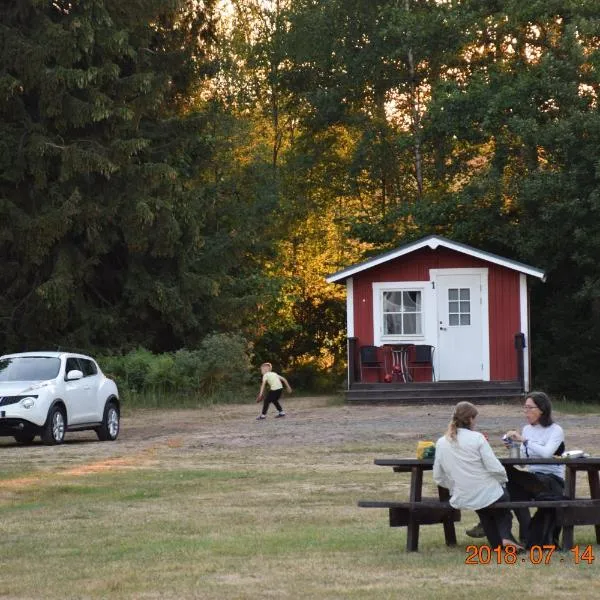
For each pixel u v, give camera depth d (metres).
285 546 16.17
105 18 52.84
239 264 65.31
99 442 34.59
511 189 53.56
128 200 54.28
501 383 47.44
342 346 76.94
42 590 13.42
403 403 47.19
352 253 76.19
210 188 64.69
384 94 67.44
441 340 49.12
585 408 45.03
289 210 72.62
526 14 54.16
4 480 24.91
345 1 66.06
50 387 33.03
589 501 15.17
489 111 52.84
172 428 39.06
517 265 48.56
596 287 49.78
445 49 59.88
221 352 54.19
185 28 63.81
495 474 15.09
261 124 79.69
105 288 59.69
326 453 29.83
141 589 13.27
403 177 68.25
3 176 52.78
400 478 24.19
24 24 53.91
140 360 52.47
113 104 53.75
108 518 19.39
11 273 54.28
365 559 15.02
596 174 48.22
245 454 29.98
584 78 53.59
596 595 12.53
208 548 16.11
